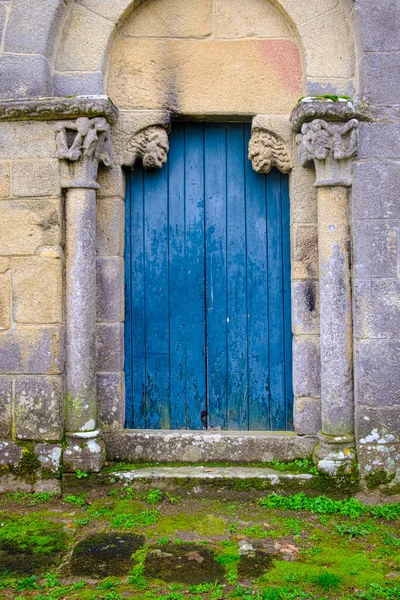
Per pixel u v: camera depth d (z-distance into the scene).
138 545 3.33
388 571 3.07
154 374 4.57
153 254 4.59
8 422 4.16
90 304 4.21
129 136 4.43
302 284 4.33
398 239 4.10
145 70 4.46
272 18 4.46
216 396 4.55
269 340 4.54
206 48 4.46
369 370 4.05
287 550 3.28
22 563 3.13
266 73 4.45
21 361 4.16
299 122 4.17
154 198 4.59
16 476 4.13
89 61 4.33
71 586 2.90
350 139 4.06
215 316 4.57
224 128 4.61
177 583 2.92
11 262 4.19
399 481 4.00
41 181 4.19
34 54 4.19
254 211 4.57
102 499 3.99
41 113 4.12
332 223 4.14
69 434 4.12
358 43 4.23
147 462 4.34
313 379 4.32
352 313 4.16
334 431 4.10
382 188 4.10
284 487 4.02
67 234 4.21
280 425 4.51
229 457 4.32
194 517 3.73
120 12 4.34
